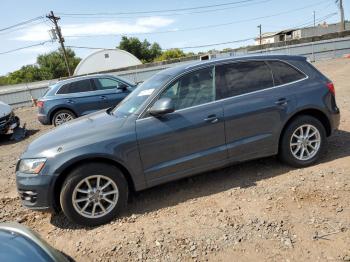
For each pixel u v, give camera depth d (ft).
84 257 11.70
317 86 16.56
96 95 36.35
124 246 11.98
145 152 13.99
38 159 13.14
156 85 15.10
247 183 15.58
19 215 15.55
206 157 14.88
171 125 14.25
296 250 10.77
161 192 15.76
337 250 10.55
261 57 16.22
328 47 107.76
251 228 12.12
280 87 16.05
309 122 16.29
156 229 12.78
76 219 13.26
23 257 8.16
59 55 244.83
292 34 218.38
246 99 15.39
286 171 16.34
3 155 29.30
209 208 13.82
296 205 13.21
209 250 11.27
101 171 13.33
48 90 37.29
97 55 138.10
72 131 14.44
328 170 15.85
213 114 14.79
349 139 19.95
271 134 15.84
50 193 13.03
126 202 13.92
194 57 110.01
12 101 94.02
